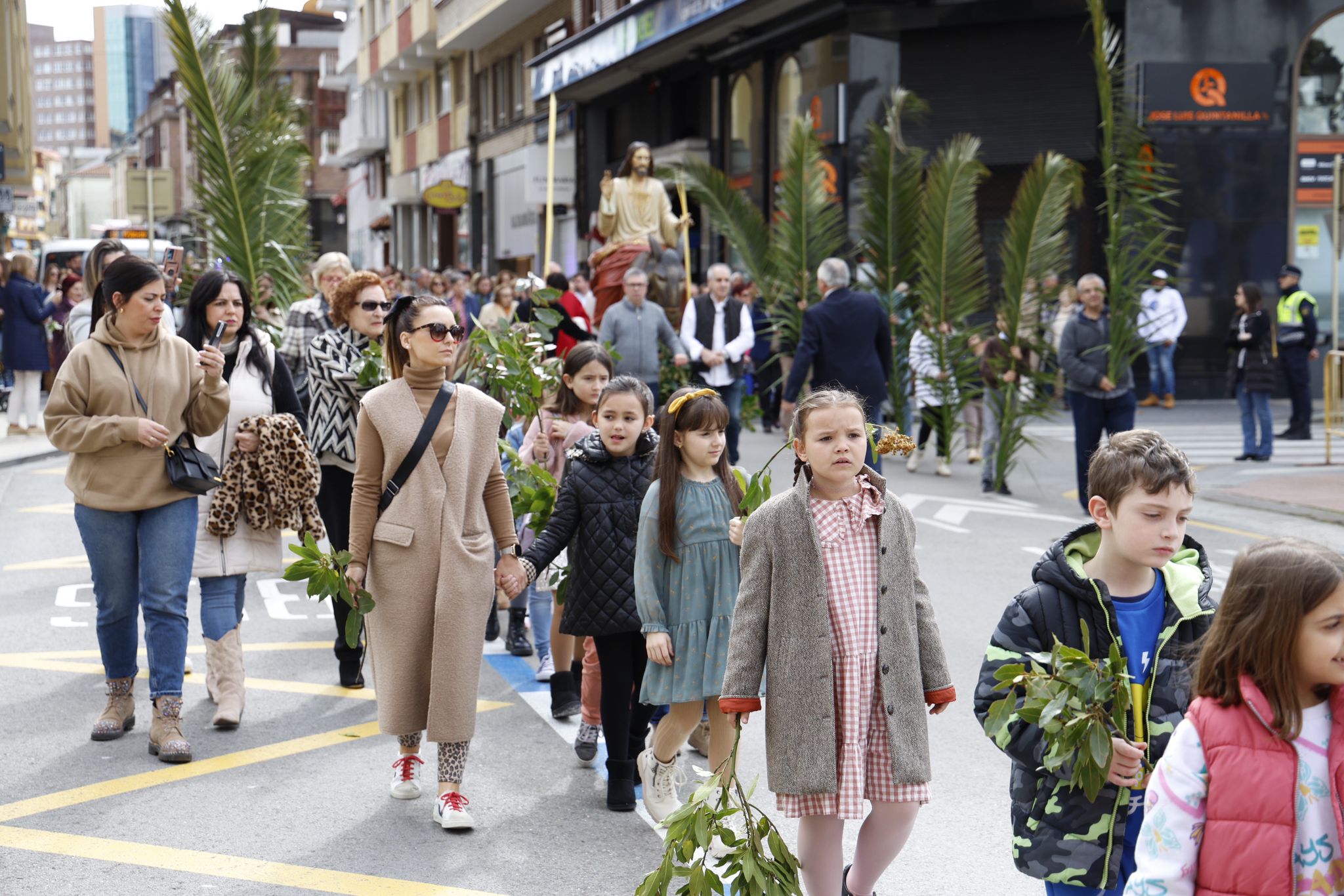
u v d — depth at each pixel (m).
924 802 3.78
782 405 10.68
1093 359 12.46
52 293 24.89
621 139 34.53
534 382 7.07
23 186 37.69
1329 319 22.06
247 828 5.21
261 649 8.19
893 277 15.98
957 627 8.33
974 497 13.79
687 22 26.80
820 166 17.42
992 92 22.61
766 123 26.72
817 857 3.89
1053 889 3.24
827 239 17.53
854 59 23.62
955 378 15.32
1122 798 3.07
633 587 5.39
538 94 36.16
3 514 13.20
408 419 5.29
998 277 23.00
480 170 46.28
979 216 23.12
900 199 15.85
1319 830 2.50
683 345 13.79
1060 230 14.89
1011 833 5.14
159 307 6.07
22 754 6.10
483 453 5.41
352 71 67.69
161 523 6.06
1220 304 21.81
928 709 4.00
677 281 14.00
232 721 6.50
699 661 4.93
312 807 5.46
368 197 67.56
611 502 5.44
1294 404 17.77
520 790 5.71
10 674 7.50
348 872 4.78
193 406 6.21
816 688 3.71
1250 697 2.53
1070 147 22.19
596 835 5.17
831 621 3.76
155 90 126.38
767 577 3.80
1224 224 21.69
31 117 37.16
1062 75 22.19
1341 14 21.52
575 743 6.23
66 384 5.96
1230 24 21.50
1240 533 11.37
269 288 15.12
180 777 5.80
